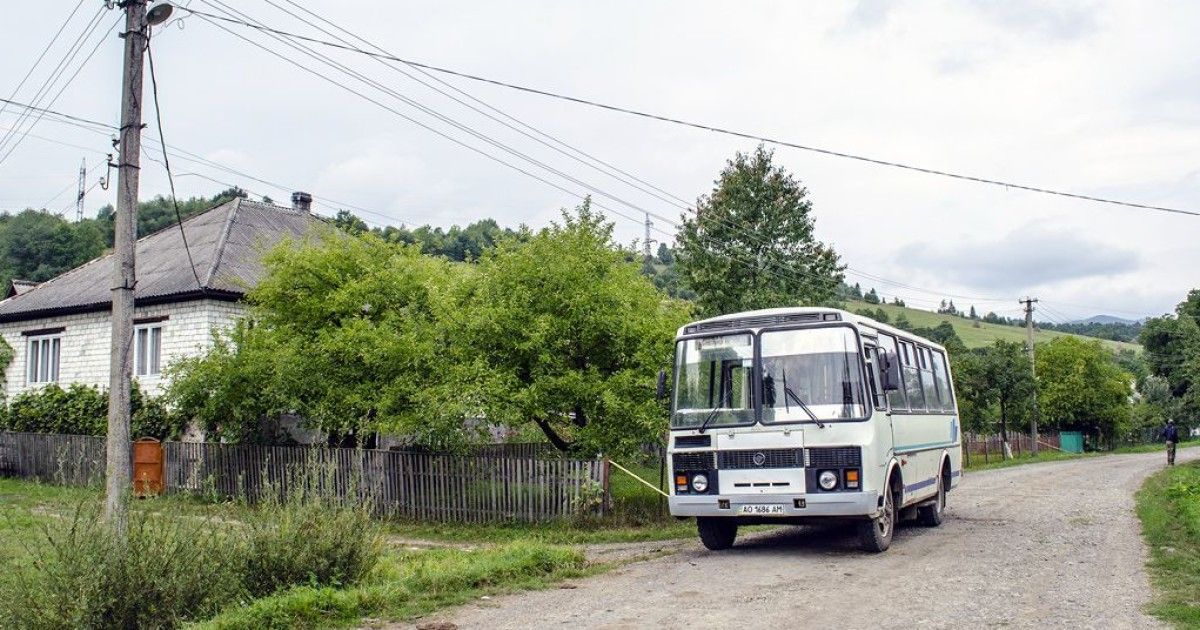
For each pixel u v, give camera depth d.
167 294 27.16
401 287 19.69
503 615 8.65
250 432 21.61
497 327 17.03
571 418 18.39
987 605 8.66
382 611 8.83
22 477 26.16
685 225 46.72
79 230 61.59
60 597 7.85
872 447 11.55
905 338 14.80
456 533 16.16
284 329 19.94
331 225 21.80
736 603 8.91
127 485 10.09
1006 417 48.28
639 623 8.11
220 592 8.74
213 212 33.22
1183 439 86.25
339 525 10.05
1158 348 59.97
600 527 15.96
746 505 11.89
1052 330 135.00
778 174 46.84
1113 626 7.76
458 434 16.80
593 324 17.00
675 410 12.56
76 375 31.02
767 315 12.49
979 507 19.11
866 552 12.32
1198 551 11.95
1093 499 20.42
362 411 18.75
